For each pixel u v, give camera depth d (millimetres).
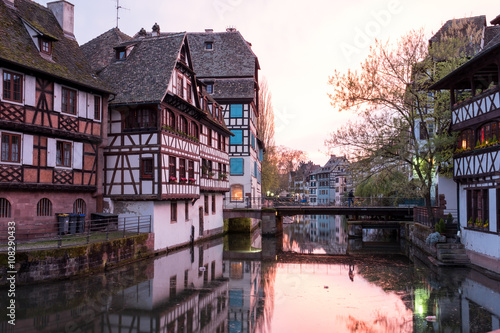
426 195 21234
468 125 17312
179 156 21266
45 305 10758
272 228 30984
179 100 20766
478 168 16672
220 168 31141
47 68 15797
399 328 9531
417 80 21469
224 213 31531
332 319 10266
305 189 108938
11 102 14336
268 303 11750
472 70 16734
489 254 15500
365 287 13773
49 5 19906
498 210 14844
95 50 23438
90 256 14383
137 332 9211
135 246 17484
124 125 19609
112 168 19609
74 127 16984
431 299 12023
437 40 25281
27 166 14961
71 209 17141
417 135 24672
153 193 18906
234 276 15547
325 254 22109
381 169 21953
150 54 21312
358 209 31453
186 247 23281
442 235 18625
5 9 16312
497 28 23203
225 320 10141
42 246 13531
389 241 29094
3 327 9156
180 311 10828
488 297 12164
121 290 12617
